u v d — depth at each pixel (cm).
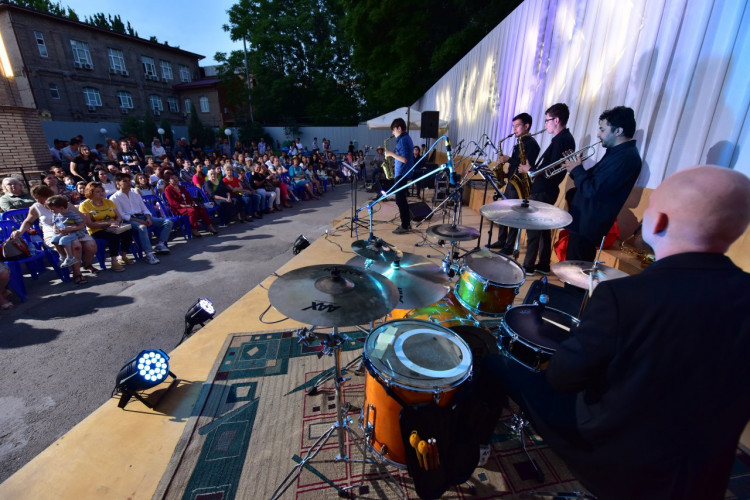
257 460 179
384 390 146
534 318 182
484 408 147
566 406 123
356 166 1608
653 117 329
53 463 179
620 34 364
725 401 86
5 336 337
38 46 1948
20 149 845
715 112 275
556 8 475
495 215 251
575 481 172
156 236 620
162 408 216
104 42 2247
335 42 2652
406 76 1636
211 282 469
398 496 163
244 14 2712
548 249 379
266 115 2736
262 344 275
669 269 92
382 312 157
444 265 290
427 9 1500
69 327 353
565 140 347
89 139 1717
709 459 90
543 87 514
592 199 288
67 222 451
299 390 227
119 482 170
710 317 85
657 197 100
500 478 173
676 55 305
